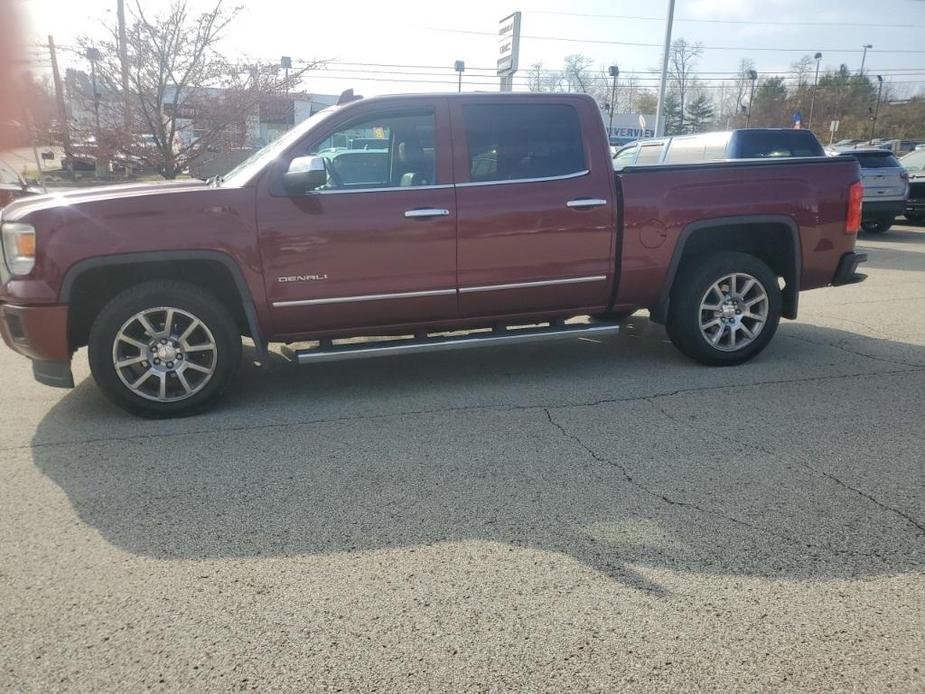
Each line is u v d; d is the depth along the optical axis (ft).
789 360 19.21
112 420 15.07
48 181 74.69
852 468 12.55
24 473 12.55
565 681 7.54
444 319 16.51
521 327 19.01
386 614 8.64
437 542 10.25
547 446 13.60
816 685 7.47
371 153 15.78
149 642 8.18
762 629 8.33
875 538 10.26
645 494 11.64
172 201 14.43
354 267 15.34
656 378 17.74
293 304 15.24
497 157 16.14
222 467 12.77
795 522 10.71
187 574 9.50
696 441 13.78
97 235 14.05
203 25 41.47
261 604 8.85
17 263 14.11
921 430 14.26
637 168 17.03
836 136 252.21
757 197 17.60
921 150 55.93
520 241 16.19
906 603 8.79
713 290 18.11
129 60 40.78
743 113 258.78
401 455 13.23
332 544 10.22
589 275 16.84
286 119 49.21
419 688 7.45
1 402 16.21
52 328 14.15
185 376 15.23
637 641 8.14
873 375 17.81
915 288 29.63
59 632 8.36
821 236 18.29
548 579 9.32
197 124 44.29
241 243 14.67
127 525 10.78
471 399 16.29
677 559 9.75
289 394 16.79
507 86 45.80
